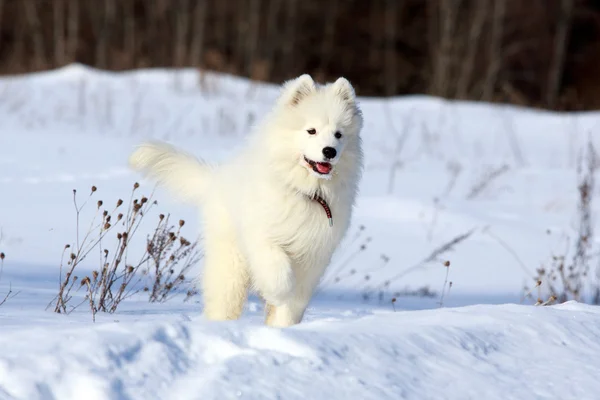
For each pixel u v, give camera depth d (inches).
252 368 184.2
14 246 429.7
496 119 1115.9
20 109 1043.3
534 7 1658.5
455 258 502.6
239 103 1117.7
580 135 1019.3
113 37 1786.4
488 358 211.9
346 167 290.8
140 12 1857.8
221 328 197.9
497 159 888.9
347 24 1830.7
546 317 243.4
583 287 439.5
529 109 1253.7
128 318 262.5
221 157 742.5
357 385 185.0
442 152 932.6
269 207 280.8
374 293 420.8
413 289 432.5
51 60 1692.9
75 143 824.9
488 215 611.5
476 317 237.9
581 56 1708.9
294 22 1786.4
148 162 324.5
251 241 285.4
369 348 201.5
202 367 185.6
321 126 282.0
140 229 490.3
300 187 281.6
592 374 207.3
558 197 685.9
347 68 1825.8
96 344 181.2
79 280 359.9
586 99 1608.0
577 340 231.5
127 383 174.2
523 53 1688.0
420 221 584.7
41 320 239.8
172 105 1097.4
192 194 323.0
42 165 687.1
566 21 1606.8
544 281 449.4
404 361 199.8
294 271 293.0
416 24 1801.2
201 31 1658.5
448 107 1189.1
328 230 288.5
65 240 451.5
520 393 194.1
